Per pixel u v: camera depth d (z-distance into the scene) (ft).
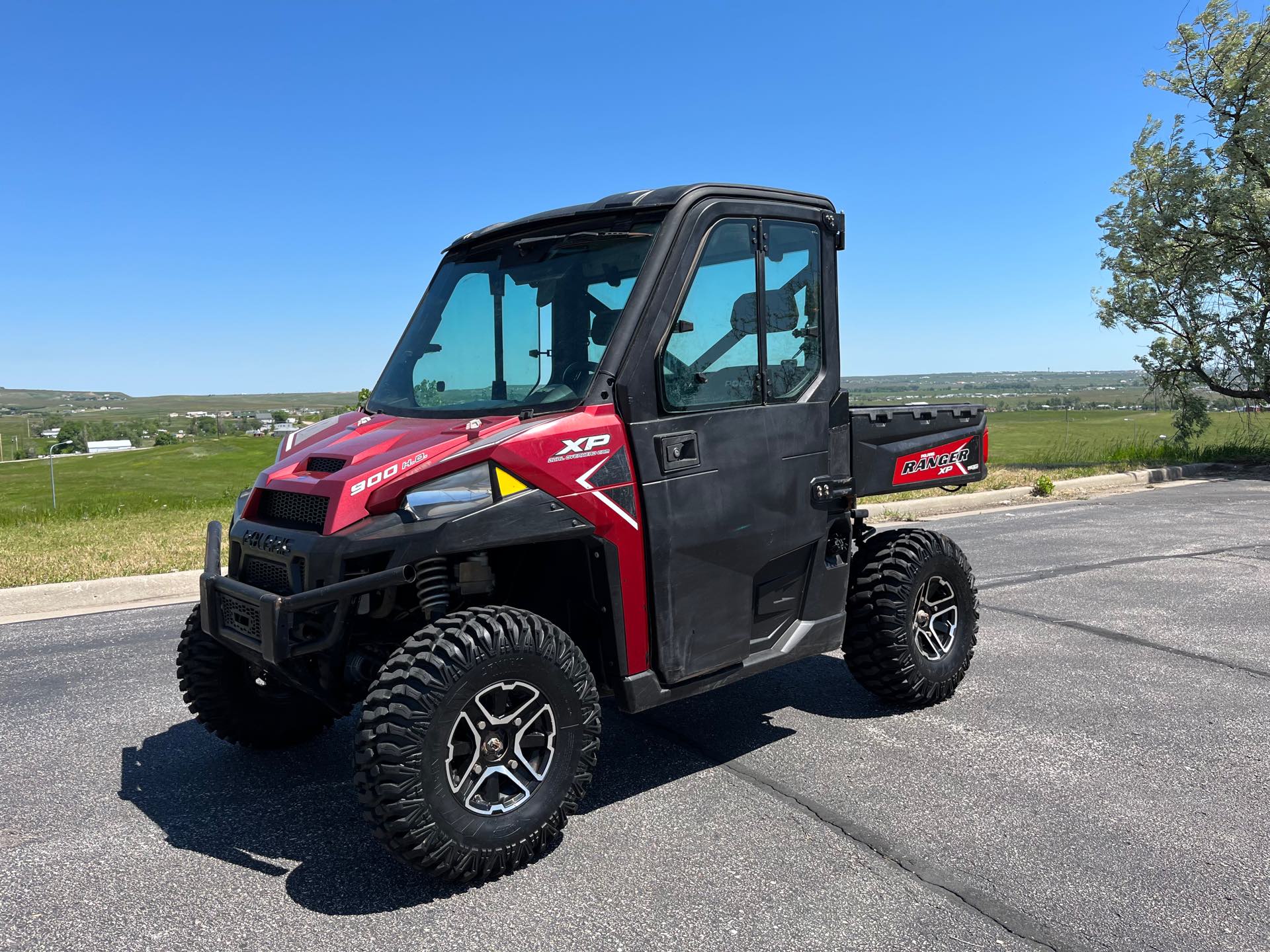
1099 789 12.09
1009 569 26.71
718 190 12.14
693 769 13.02
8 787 12.76
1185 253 55.77
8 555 28.76
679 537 11.55
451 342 12.89
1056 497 43.06
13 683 17.56
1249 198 50.78
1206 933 8.79
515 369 12.12
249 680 13.35
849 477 13.94
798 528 13.10
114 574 25.95
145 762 13.70
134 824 11.56
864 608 14.58
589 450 10.77
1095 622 20.66
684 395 11.69
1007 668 17.52
